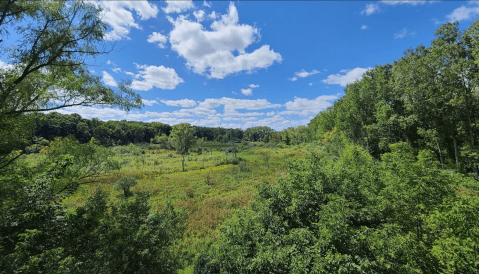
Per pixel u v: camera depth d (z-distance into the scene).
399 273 5.44
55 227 5.51
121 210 7.49
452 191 7.63
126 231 6.78
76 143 8.16
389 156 10.30
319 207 7.94
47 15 6.18
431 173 7.99
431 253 5.54
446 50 21.20
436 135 23.52
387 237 6.20
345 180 8.52
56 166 6.41
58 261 4.53
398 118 28.89
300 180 9.10
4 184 4.93
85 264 5.60
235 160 44.09
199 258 8.70
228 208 17.52
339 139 34.56
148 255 6.66
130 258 6.39
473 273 4.76
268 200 8.80
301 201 7.92
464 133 21.39
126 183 20.73
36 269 4.15
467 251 4.98
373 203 8.20
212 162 44.44
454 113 22.05
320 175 9.05
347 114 35.12
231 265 6.68
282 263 6.11
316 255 5.89
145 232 6.86
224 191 23.11
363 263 5.22
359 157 13.32
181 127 56.16
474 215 5.78
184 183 26.80
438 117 23.72
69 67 6.89
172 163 44.34
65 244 5.63
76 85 6.78
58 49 6.57
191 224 14.47
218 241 8.37
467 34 21.14
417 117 25.48
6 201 4.86
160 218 8.09
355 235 6.09
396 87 27.50
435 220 6.30
